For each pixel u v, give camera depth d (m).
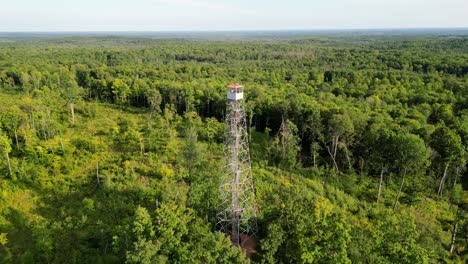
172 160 46.84
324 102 63.91
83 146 49.84
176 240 24.77
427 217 37.44
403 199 40.62
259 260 28.30
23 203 36.78
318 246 24.73
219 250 24.45
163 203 29.33
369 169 47.53
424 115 60.38
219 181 33.84
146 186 39.22
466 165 46.09
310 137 54.06
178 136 57.38
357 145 49.25
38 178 41.09
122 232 27.20
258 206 36.28
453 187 43.38
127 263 23.50
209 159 47.78
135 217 26.98
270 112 62.22
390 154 39.84
